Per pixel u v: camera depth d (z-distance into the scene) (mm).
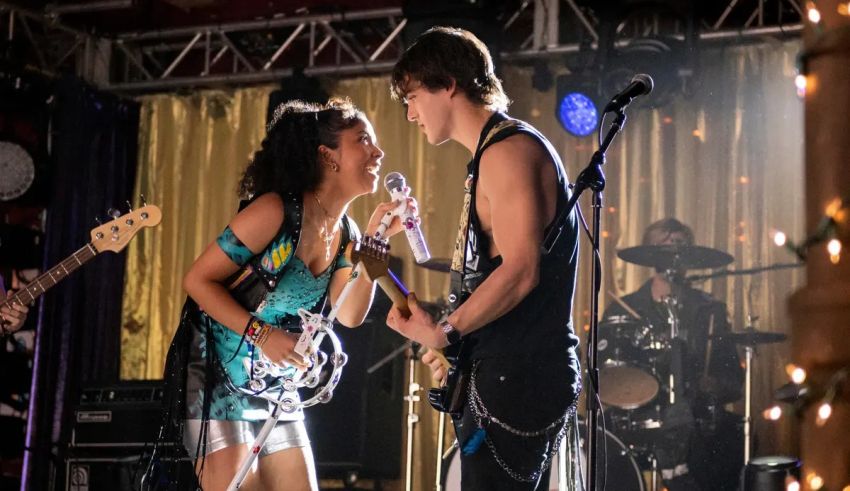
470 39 2451
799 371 1386
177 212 7059
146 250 7070
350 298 3143
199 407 2936
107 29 6953
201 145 7055
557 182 2338
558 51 5977
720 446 5422
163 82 6812
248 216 2898
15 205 6602
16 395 6590
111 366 6879
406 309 2395
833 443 1348
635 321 5543
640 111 6254
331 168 3035
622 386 5148
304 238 2988
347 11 6410
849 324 1326
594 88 5766
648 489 5484
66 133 6574
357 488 6129
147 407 4863
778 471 4781
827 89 1350
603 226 6258
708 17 6012
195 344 2973
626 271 6203
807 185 1375
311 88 6379
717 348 5527
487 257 2361
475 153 2365
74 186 6633
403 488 6176
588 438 2527
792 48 6000
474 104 2428
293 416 3051
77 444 4945
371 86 6660
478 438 2314
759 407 5941
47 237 6516
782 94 6012
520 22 6531
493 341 2303
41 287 4762
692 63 5648
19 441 6547
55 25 6695
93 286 6773
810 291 1353
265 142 3062
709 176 6137
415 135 6598
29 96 6523
